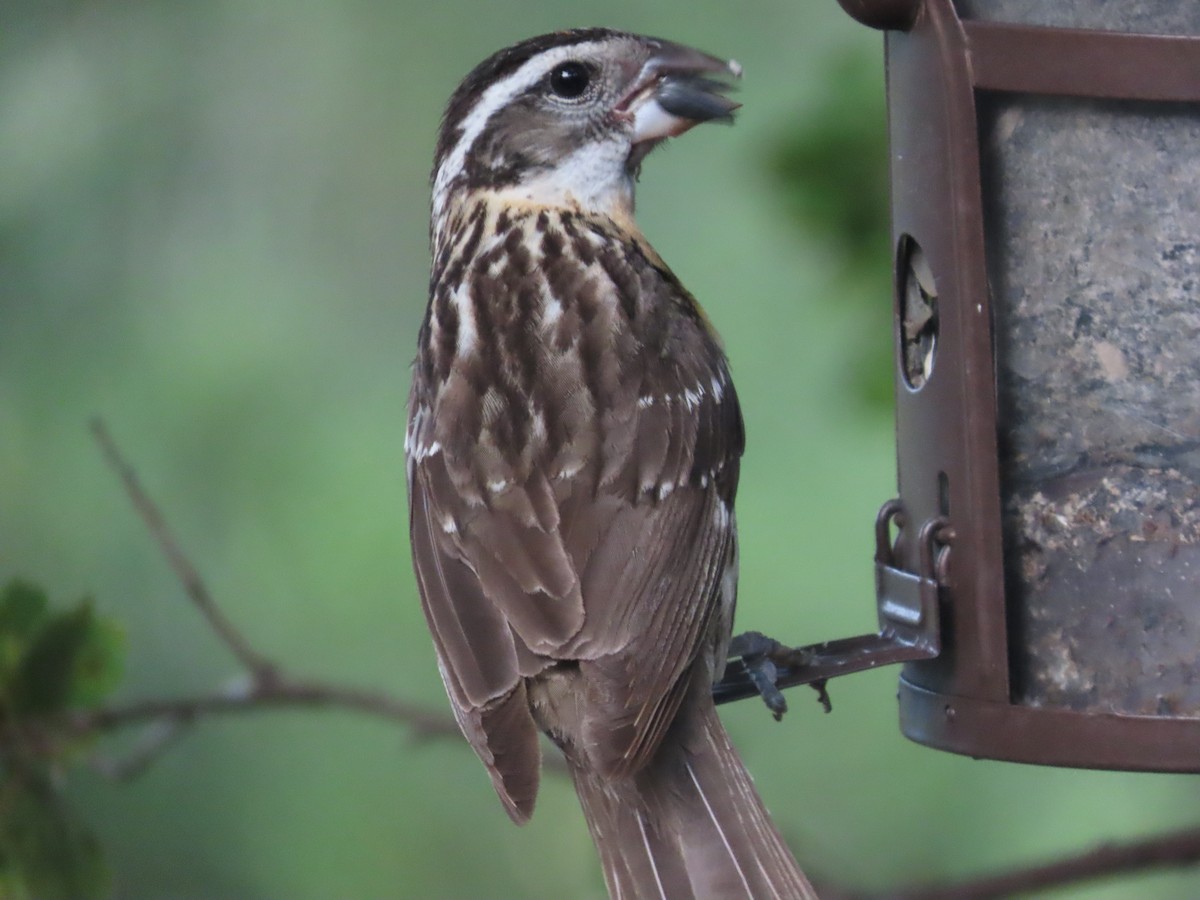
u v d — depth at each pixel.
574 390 8.30
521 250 8.95
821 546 14.13
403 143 14.94
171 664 13.62
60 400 13.75
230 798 13.86
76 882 9.10
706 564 8.11
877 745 13.95
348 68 14.95
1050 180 8.61
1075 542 8.55
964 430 8.34
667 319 8.73
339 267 14.76
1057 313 8.62
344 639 13.97
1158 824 12.96
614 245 9.04
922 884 10.47
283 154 14.73
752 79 14.58
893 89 8.79
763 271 14.59
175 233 14.23
